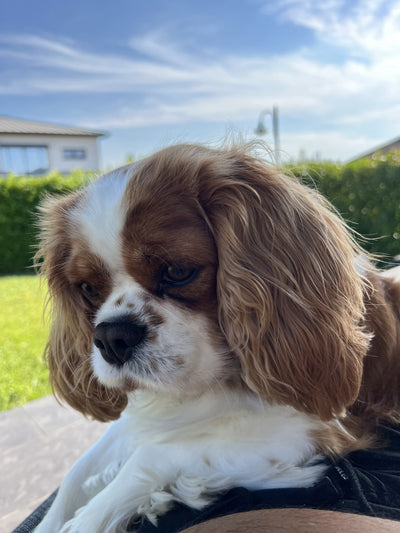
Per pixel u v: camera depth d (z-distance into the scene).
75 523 0.24
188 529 0.16
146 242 0.23
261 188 0.25
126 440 0.29
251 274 0.23
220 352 0.24
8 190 2.02
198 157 0.25
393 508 0.18
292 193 0.26
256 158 0.27
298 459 0.23
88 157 6.99
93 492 0.27
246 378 0.24
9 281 1.81
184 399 0.25
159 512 0.22
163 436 0.25
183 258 0.23
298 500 0.19
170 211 0.23
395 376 0.27
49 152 6.74
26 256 2.06
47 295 0.33
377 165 1.60
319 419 0.24
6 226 2.03
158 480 0.24
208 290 0.24
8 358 0.88
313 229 0.25
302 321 0.23
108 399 0.31
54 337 0.33
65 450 0.55
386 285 0.30
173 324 0.24
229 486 0.22
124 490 0.24
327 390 0.23
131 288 0.24
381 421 0.27
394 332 0.27
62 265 0.29
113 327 0.23
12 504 0.47
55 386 0.34
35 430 0.60
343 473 0.20
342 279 0.25
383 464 0.23
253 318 0.23
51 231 0.29
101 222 0.24
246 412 0.24
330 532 0.13
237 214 0.24
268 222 0.25
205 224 0.24
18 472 0.51
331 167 1.60
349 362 0.24
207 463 0.23
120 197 0.24
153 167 0.25
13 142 6.50
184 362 0.23
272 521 0.15
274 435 0.24
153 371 0.23
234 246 0.23
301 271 0.24
